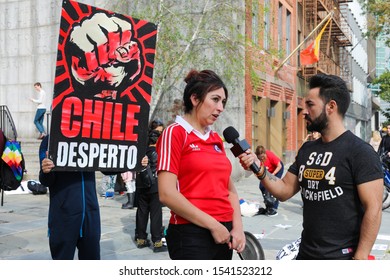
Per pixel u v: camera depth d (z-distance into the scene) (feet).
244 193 46.26
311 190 10.21
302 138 86.99
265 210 34.58
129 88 14.58
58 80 13.69
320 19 93.45
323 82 10.15
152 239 23.71
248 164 11.13
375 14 91.61
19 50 67.82
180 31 52.24
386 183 37.50
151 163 23.79
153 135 24.23
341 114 10.16
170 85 51.65
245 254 12.90
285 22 75.72
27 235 26.45
